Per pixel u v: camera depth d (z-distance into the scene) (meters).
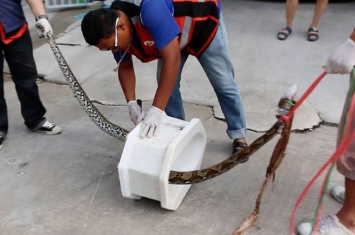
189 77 4.19
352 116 2.02
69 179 2.85
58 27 5.58
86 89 4.07
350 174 2.14
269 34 5.08
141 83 4.13
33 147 3.20
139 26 2.30
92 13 2.21
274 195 2.66
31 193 2.73
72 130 3.41
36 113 3.28
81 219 2.51
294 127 3.33
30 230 2.44
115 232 2.41
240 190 2.71
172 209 2.49
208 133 3.34
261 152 3.07
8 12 2.89
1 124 3.21
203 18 2.49
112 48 2.31
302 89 3.90
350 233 2.25
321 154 3.05
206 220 2.48
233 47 4.75
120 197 2.68
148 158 2.36
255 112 3.57
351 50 1.89
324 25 5.30
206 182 2.78
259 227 2.41
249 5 6.07
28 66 3.10
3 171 2.94
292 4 4.81
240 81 4.07
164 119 2.57
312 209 2.53
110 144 3.22
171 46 2.25
